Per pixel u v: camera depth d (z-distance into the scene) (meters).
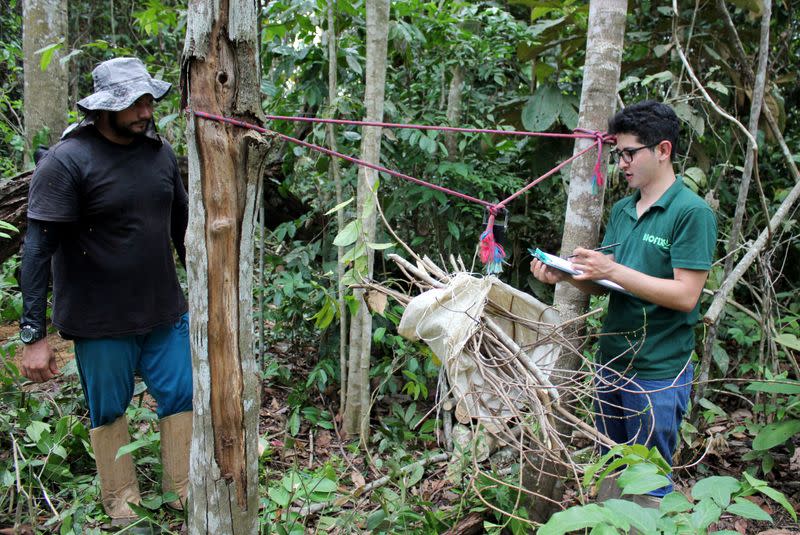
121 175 2.40
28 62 4.38
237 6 1.63
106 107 2.23
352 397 3.26
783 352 3.53
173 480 2.65
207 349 1.76
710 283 3.35
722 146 4.09
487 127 4.03
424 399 3.65
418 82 4.23
